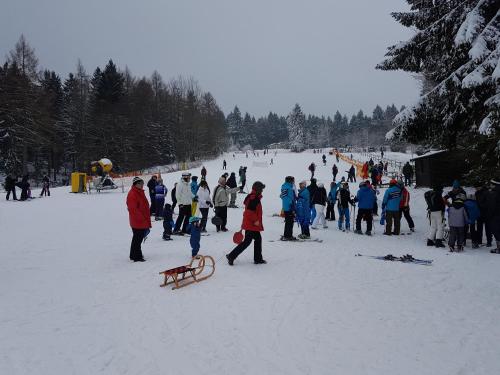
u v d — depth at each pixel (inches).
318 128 6707.7
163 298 262.2
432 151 1064.2
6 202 896.3
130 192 365.4
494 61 362.9
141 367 172.1
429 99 461.1
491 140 527.5
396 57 515.8
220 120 3973.9
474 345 197.2
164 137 3034.0
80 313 234.7
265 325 218.1
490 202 434.3
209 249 422.6
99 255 393.1
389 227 547.2
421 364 176.7
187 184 510.0
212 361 177.8
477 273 339.3
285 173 1732.3
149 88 3326.8
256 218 351.6
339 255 403.2
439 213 464.4
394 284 303.4
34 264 354.9
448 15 455.5
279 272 330.6
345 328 215.9
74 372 167.6
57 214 706.8
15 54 1991.9
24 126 1780.3
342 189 580.4
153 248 427.8
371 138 5954.7
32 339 198.7
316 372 168.6
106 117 2453.2
